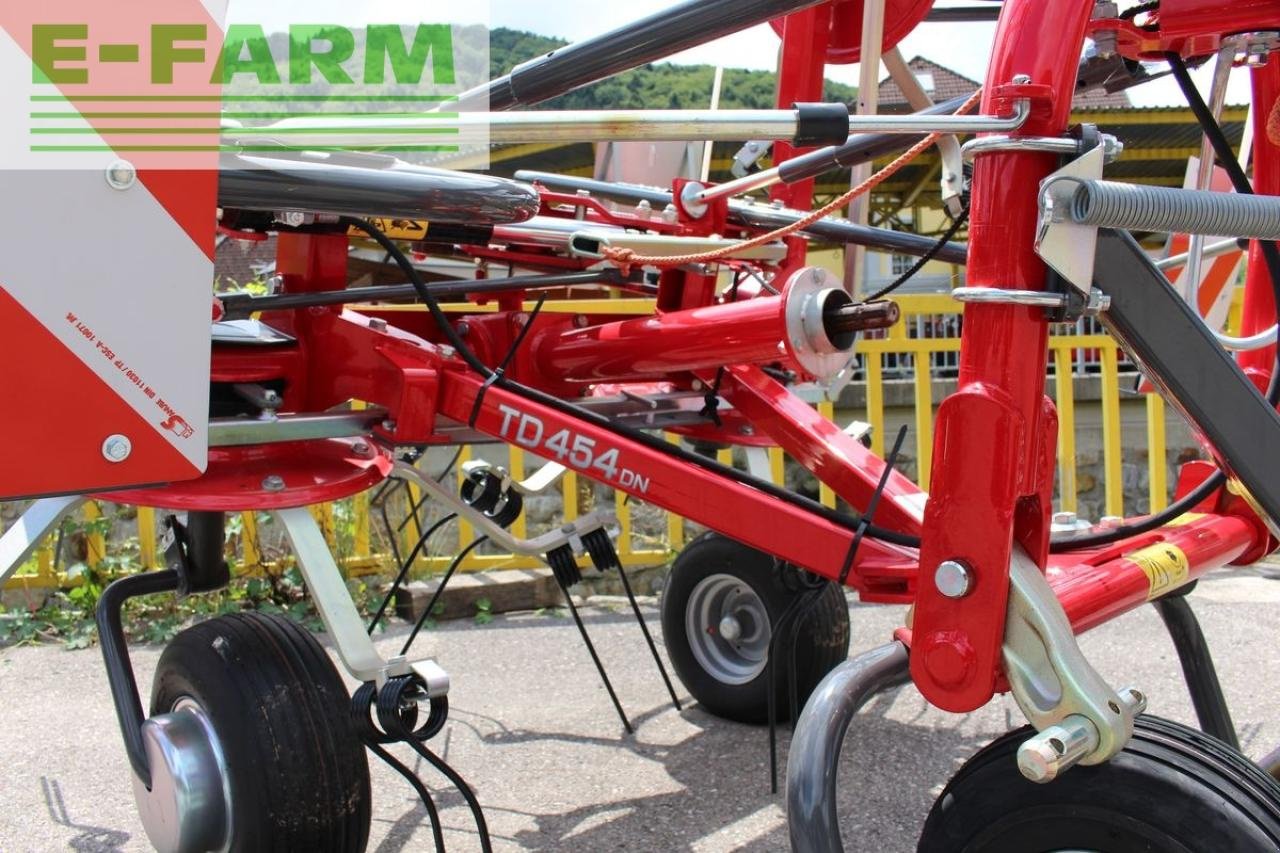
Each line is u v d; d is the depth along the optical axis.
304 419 2.32
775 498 2.33
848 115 1.67
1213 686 2.37
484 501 3.05
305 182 1.76
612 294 6.61
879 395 5.51
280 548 4.88
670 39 2.22
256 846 1.92
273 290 2.82
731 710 3.36
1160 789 1.44
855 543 2.16
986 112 1.57
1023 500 1.62
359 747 2.02
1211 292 3.17
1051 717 1.50
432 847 2.60
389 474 2.50
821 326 2.40
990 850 1.56
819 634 3.19
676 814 2.76
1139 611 4.45
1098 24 1.97
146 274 1.58
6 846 2.64
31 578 4.60
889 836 2.64
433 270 4.31
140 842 2.66
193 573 2.46
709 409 3.12
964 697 1.57
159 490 2.09
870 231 3.01
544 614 4.70
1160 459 5.58
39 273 1.51
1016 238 1.53
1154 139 11.38
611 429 2.42
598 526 3.14
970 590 1.56
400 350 2.46
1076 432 7.41
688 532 5.55
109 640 2.28
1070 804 1.49
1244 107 6.36
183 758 1.96
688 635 3.46
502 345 2.98
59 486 1.57
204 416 1.67
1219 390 1.67
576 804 2.83
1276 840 1.39
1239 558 2.41
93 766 3.10
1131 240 1.62
